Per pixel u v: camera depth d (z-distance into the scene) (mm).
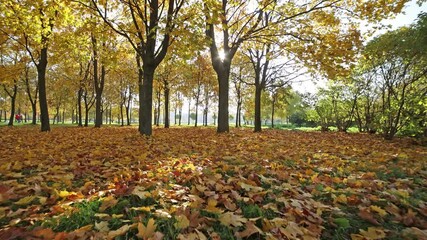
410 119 10492
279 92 29516
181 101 47906
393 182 4012
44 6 10008
